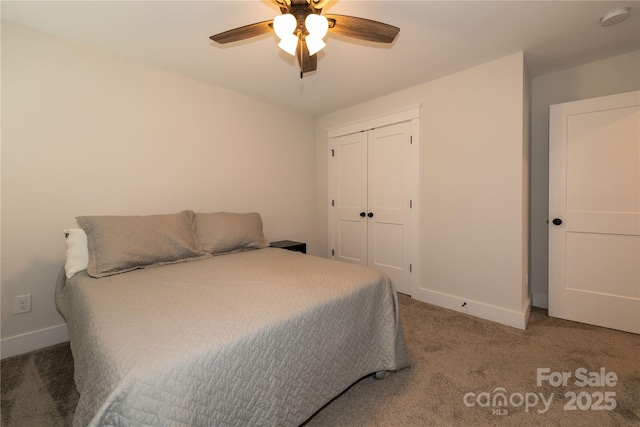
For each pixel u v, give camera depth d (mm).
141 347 841
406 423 1233
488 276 2316
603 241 2145
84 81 2016
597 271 2172
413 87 2771
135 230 1842
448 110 2523
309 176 3732
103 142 2105
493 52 2133
